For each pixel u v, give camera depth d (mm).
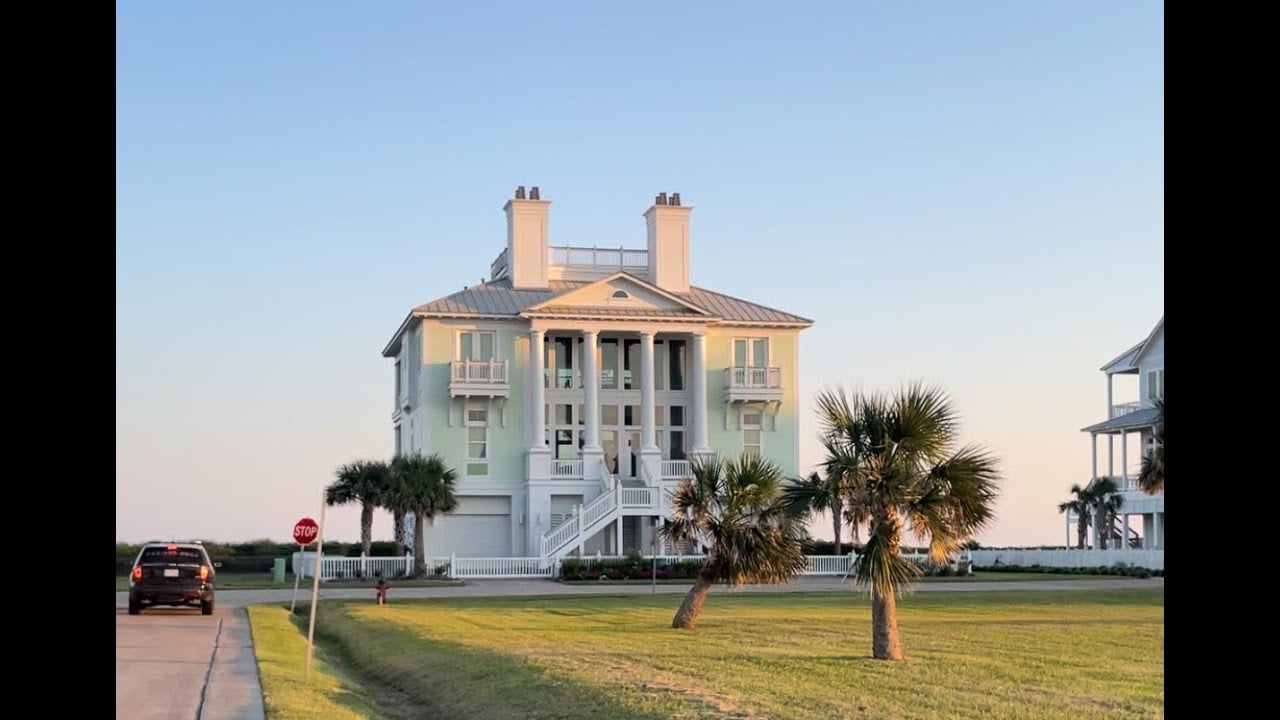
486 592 47469
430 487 57688
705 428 67312
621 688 16031
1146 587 47375
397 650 23922
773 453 69000
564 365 68000
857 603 37906
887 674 17688
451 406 65500
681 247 70688
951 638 23875
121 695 16688
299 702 16031
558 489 64750
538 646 22641
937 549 20547
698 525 27984
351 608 36531
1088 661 19469
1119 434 74188
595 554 63281
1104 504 67938
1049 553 68250
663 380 68750
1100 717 13508
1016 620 29109
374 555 66250
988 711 14000
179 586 32969
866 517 20375
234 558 69250
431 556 64562
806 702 14711
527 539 64750
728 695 15312
